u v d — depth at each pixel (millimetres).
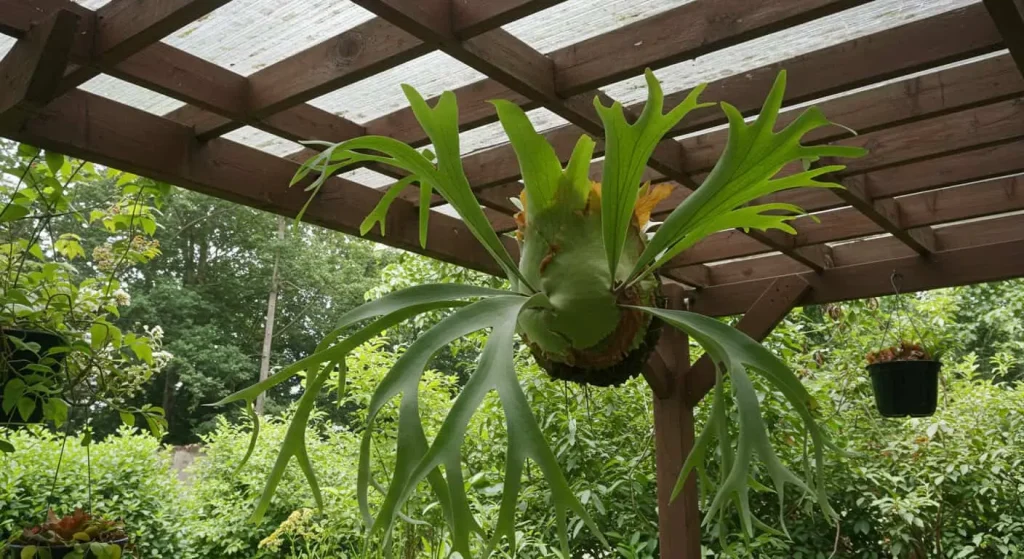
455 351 4207
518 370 3881
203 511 5699
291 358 15406
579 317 834
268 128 1867
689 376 3189
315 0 1520
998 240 2811
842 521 4086
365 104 2004
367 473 825
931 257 2883
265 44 1677
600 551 3875
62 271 2410
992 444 4008
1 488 4535
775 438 3824
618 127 783
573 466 3486
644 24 1619
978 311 6555
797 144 812
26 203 2197
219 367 12930
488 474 3537
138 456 5328
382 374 3922
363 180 2479
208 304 13891
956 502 4086
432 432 3943
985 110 2027
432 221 2605
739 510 825
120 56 1455
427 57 1774
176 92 1643
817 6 1411
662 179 2488
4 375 2041
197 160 1942
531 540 3248
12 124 1517
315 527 4277
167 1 1340
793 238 2859
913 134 2129
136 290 13039
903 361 3059
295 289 15117
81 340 2266
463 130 1934
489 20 1401
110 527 2283
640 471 3783
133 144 1805
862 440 4332
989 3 1274
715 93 1878
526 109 1835
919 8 1604
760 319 3088
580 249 843
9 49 1682
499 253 897
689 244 891
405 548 3293
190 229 14758
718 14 1528
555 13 1606
